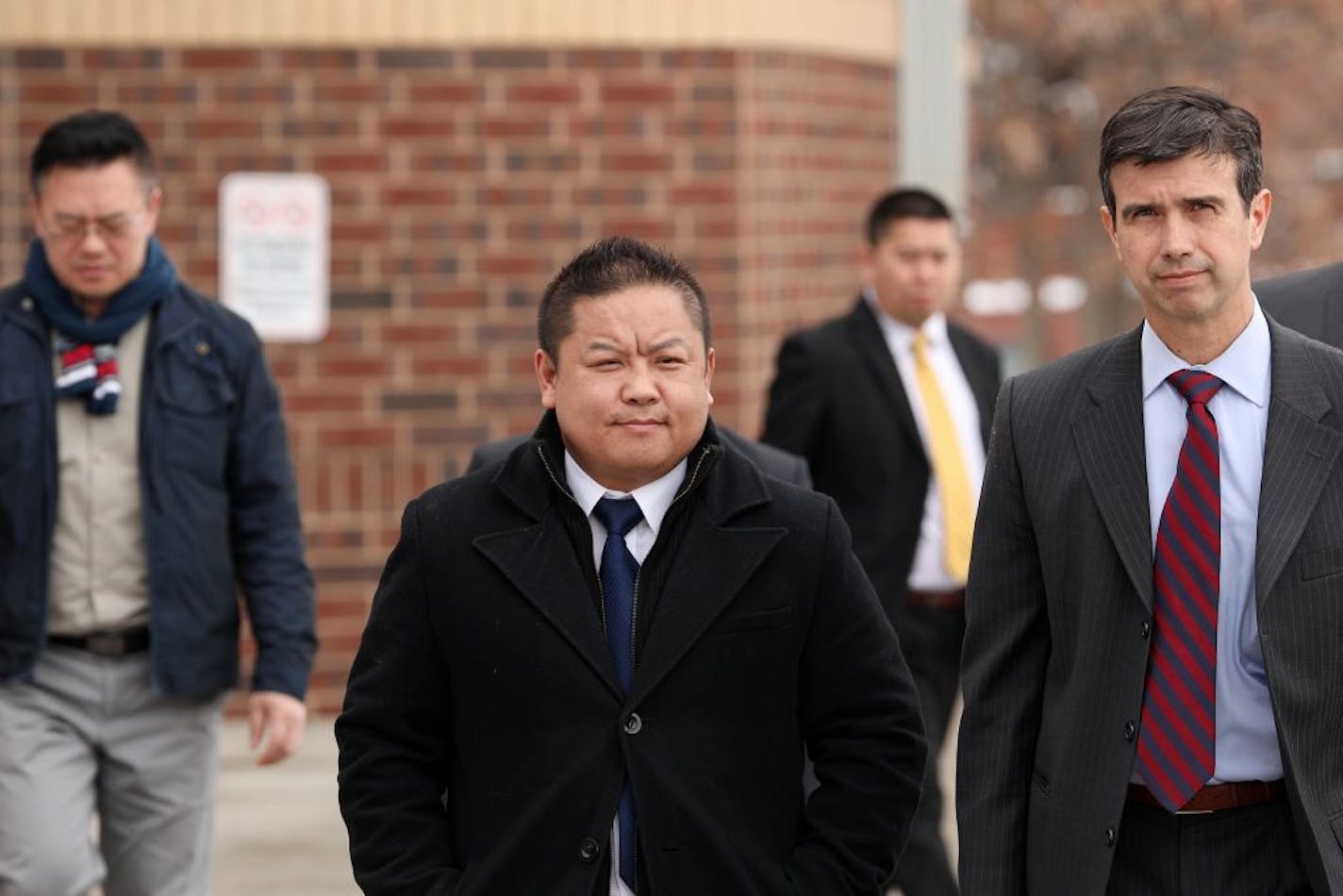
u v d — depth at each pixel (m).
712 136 15.13
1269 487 6.53
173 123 15.10
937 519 11.27
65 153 8.95
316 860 12.83
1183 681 6.56
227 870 12.65
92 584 9.05
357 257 15.19
